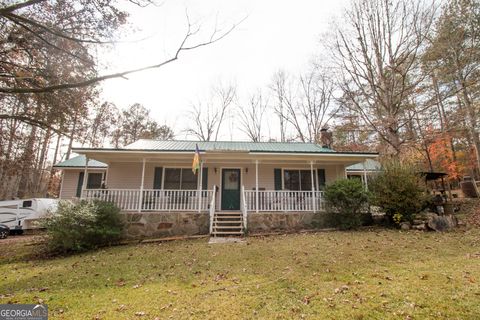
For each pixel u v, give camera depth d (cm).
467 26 1537
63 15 669
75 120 1079
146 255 730
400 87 1631
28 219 1420
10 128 1227
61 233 830
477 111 1598
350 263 558
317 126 2853
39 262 738
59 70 791
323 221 1066
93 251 841
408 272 481
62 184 1493
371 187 1086
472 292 369
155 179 1266
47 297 438
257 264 584
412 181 1001
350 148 2080
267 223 1050
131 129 3200
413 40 1487
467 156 2072
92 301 411
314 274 495
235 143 1534
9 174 1350
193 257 676
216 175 1295
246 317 333
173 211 1058
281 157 1159
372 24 1612
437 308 327
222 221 1027
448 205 1138
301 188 1313
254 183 1301
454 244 715
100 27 660
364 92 1667
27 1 532
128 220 1026
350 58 1698
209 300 394
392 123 1501
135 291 450
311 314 332
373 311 329
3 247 968
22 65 782
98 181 1499
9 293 470
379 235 852
